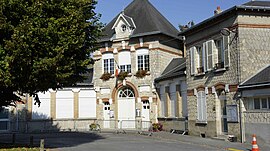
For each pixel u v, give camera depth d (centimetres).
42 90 1441
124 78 2933
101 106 3038
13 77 1244
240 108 1722
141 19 3000
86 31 1562
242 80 1714
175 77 2470
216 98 1931
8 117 3006
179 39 3023
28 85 1341
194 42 2148
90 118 3072
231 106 1788
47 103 3070
